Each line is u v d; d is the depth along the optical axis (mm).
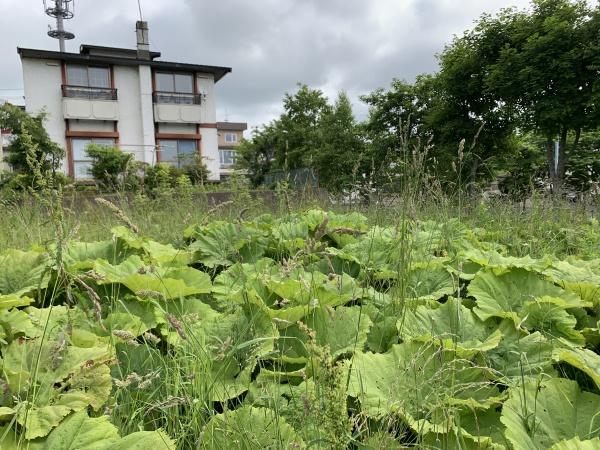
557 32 8969
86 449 1032
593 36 8766
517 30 9758
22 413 1094
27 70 18656
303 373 1369
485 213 4293
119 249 2744
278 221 3922
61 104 19219
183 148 21484
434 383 1328
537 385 1226
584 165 10406
